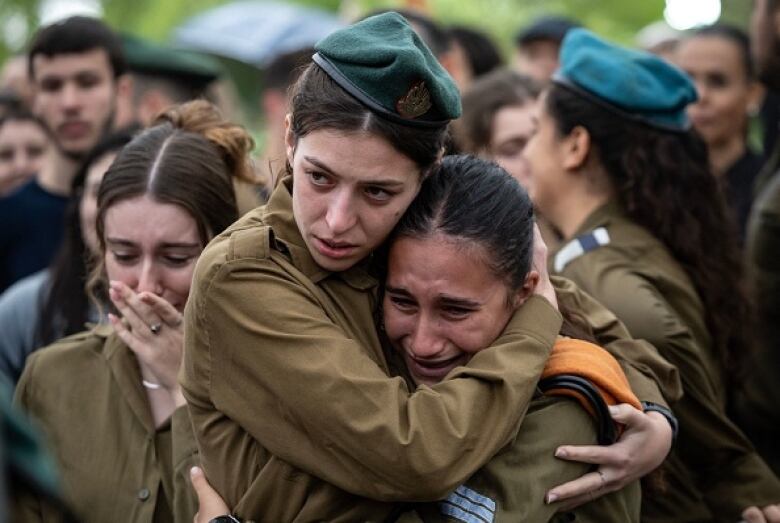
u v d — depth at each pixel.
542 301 7.04
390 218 6.52
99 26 13.77
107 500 7.79
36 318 10.33
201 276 6.71
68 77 13.50
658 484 8.16
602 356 7.21
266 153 14.89
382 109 6.28
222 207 8.12
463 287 6.64
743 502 8.79
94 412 8.04
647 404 7.38
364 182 6.37
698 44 14.12
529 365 6.73
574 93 9.43
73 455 7.94
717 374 9.32
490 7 27.20
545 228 9.73
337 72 6.36
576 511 7.16
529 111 12.01
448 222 6.64
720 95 14.09
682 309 9.01
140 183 7.96
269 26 24.73
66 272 10.27
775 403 10.01
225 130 8.48
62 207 13.57
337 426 6.43
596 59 9.41
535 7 28.28
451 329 6.73
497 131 11.95
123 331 7.92
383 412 6.41
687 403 8.70
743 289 9.50
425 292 6.66
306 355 6.50
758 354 9.99
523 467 6.82
